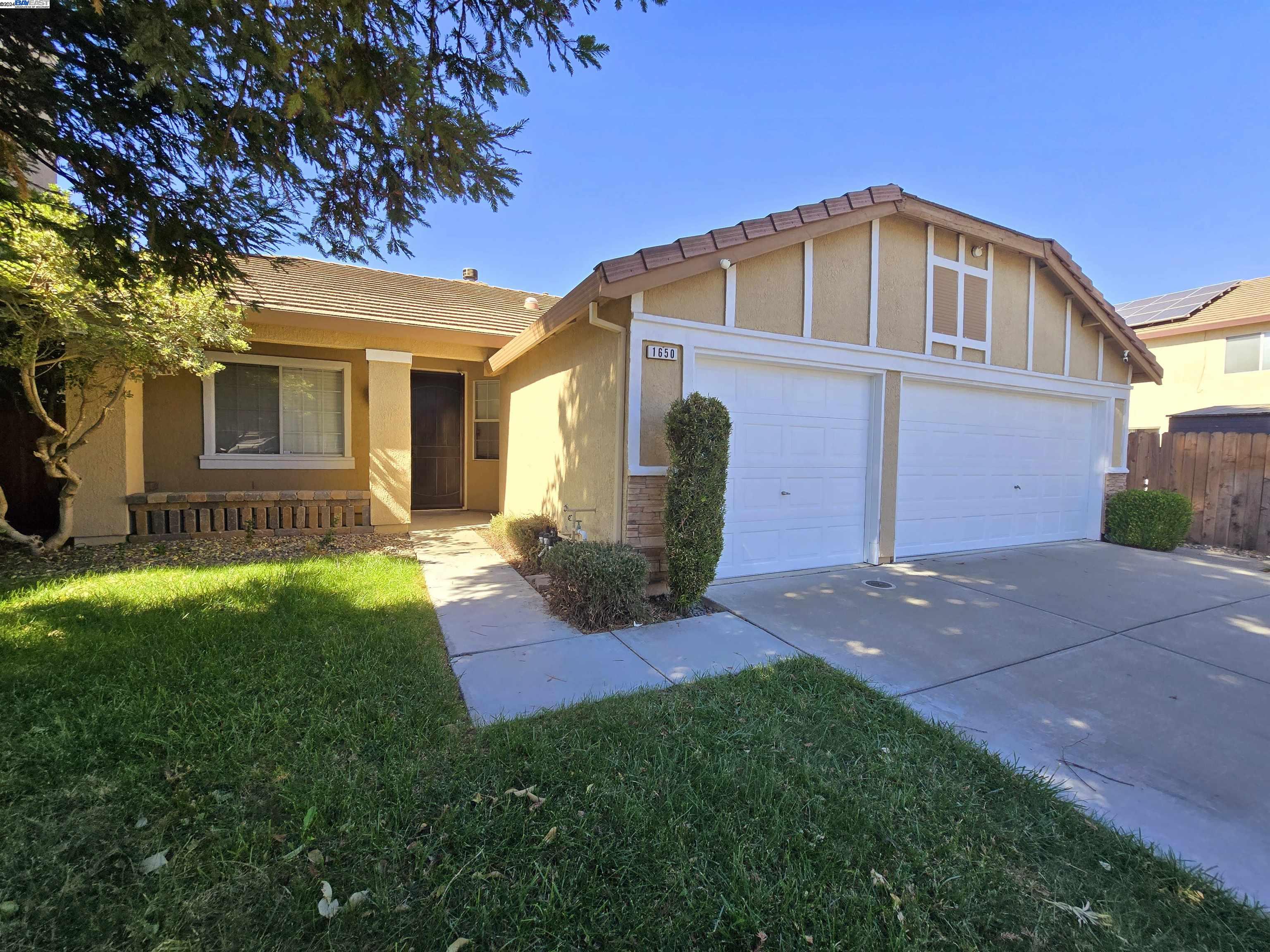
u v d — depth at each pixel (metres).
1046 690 3.58
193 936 1.67
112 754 2.50
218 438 8.51
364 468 9.41
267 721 2.82
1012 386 8.02
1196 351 15.35
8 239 3.95
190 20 2.62
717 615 4.91
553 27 3.29
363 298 8.98
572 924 1.74
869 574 6.52
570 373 6.73
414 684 3.29
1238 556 8.21
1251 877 2.05
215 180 3.61
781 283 6.01
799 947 1.69
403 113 3.30
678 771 2.54
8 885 1.82
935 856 2.08
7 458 7.11
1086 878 2.02
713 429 4.90
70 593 4.82
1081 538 9.38
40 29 2.80
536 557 6.23
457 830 2.11
